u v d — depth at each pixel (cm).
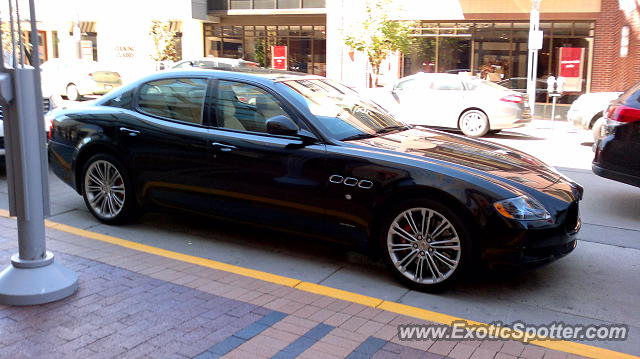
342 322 400
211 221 643
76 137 620
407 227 471
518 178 471
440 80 1547
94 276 465
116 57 2908
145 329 377
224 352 351
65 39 3069
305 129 505
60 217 643
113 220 610
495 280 497
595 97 1328
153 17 2700
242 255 542
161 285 452
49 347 350
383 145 502
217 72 566
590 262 547
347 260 536
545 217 444
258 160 516
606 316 431
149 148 572
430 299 453
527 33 1989
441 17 2077
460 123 1510
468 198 437
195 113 561
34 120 406
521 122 1484
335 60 2312
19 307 403
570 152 1238
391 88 1611
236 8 2591
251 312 410
